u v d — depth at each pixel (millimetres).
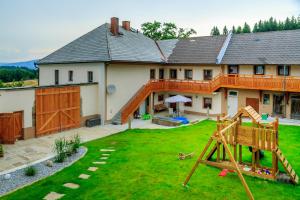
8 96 19781
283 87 27297
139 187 12711
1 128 19609
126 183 13148
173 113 31000
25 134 21016
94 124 26219
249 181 13430
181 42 37531
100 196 11859
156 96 34219
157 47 37688
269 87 28078
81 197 11758
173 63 34156
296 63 27281
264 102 29891
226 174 14180
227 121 14547
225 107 31688
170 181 13352
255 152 14805
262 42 31703
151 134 23047
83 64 28078
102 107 26734
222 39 34625
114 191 12320
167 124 26812
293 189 12570
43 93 22000
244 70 30828
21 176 13969
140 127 25984
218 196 11906
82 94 25453
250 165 15023
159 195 11961
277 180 13391
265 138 13453
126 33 34250
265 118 28281
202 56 33375
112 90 27109
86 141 20844
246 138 14062
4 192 12203
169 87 33344
